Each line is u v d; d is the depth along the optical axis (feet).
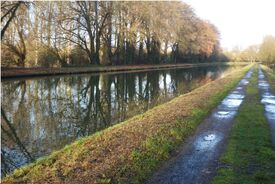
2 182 28.19
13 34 166.40
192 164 31.45
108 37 213.25
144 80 142.72
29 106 74.08
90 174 28.84
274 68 235.61
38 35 171.94
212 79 162.30
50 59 177.17
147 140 38.14
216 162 31.94
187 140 39.68
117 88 112.47
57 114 66.44
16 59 169.27
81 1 185.26
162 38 249.14
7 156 39.96
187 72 213.46
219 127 46.26
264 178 27.78
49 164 32.07
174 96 97.09
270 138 39.91
